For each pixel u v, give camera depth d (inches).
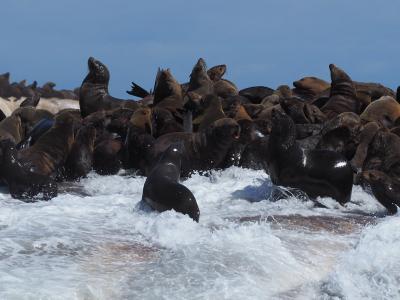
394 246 988.6
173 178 1145.4
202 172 1520.7
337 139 1520.7
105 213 1124.5
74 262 874.1
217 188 1355.8
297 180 1285.7
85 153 1518.2
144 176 1549.0
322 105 2142.0
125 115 1720.0
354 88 2025.1
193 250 924.6
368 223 1131.3
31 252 898.7
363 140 1584.6
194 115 1804.9
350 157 1536.7
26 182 1272.1
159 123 1755.7
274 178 1302.9
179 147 1200.8
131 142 1576.0
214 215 1144.8
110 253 915.4
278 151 1284.4
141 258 906.1
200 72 2101.4
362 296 882.1
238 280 851.4
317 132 1674.5
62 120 1473.9
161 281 837.8
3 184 1359.5
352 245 1015.6
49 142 1454.2
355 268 939.3
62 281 814.5
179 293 814.5
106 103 2052.2
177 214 1057.5
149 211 1127.0
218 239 967.6
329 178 1282.0
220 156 1520.7
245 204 1251.8
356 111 2016.5
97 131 1697.8
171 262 887.7
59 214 1104.8
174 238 975.6
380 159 1438.2
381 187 1243.8
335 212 1213.7
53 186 1282.0
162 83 1945.1
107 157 1576.0
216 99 1788.9
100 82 2075.5
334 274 909.8
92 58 2069.4
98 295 802.2
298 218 1138.0
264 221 1104.8
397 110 1840.6
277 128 1289.4
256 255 920.3
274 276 885.8
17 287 786.8
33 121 1882.4
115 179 1505.9
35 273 830.5
